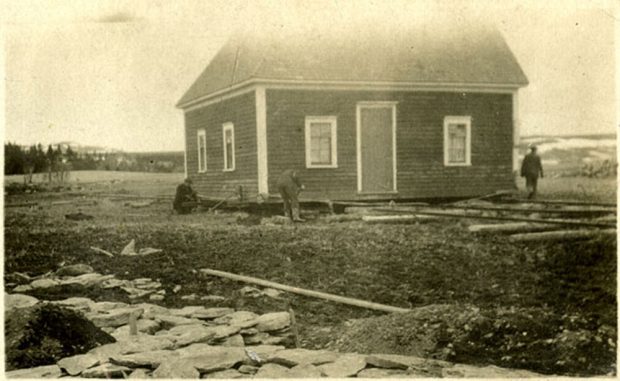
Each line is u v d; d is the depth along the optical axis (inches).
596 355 225.1
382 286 279.7
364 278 281.9
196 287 269.4
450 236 305.3
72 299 256.2
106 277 274.5
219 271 277.4
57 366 211.8
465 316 228.2
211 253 284.8
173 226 304.0
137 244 287.1
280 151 351.9
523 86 324.8
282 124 350.9
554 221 303.6
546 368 219.6
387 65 361.7
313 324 248.7
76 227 291.0
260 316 245.6
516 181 343.9
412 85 362.0
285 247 286.8
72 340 226.4
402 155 368.8
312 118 355.9
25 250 282.7
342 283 274.4
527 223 314.3
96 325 236.2
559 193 318.3
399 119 366.3
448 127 369.1
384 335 222.7
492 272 281.3
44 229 287.7
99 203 298.2
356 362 204.5
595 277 287.9
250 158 343.6
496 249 287.4
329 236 297.3
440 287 275.3
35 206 289.9
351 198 362.9
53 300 255.3
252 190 341.7
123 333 230.7
